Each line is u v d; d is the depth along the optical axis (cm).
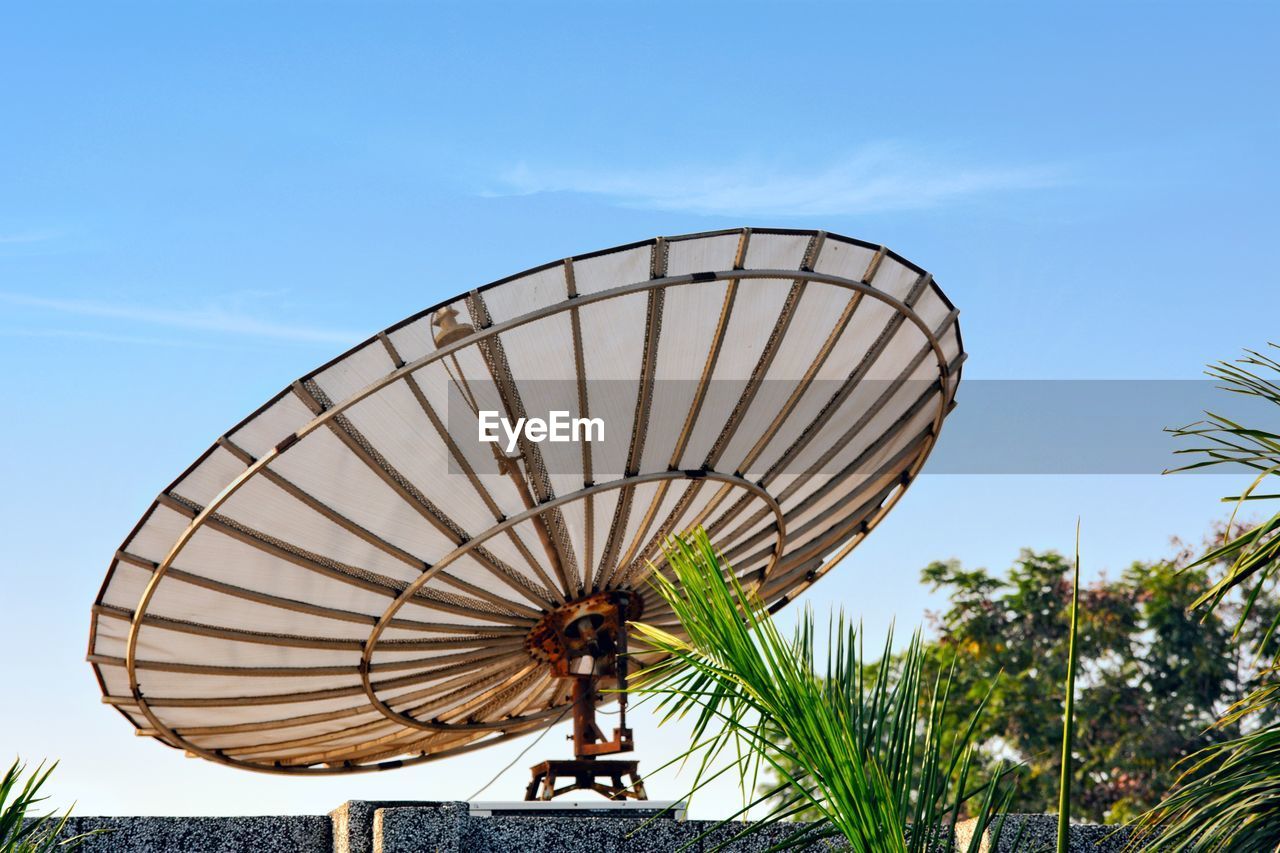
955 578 4400
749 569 2064
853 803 648
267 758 2152
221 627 1812
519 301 1555
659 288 1597
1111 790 4012
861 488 2047
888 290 1784
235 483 1602
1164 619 4081
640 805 1612
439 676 1944
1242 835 722
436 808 1381
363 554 1731
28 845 862
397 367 1557
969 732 695
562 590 1836
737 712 676
